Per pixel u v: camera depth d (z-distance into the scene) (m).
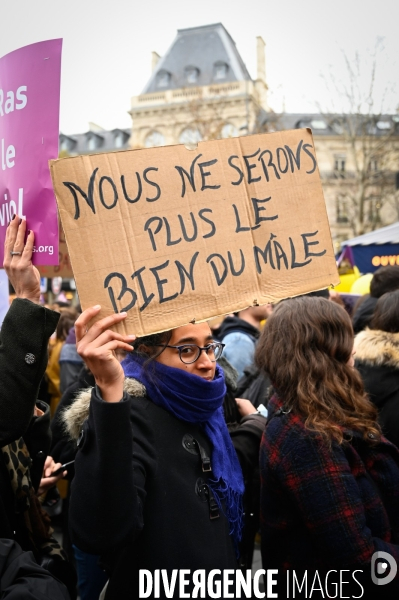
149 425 1.72
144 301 1.65
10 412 1.56
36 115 1.72
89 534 1.46
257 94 41.88
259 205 1.85
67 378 4.29
